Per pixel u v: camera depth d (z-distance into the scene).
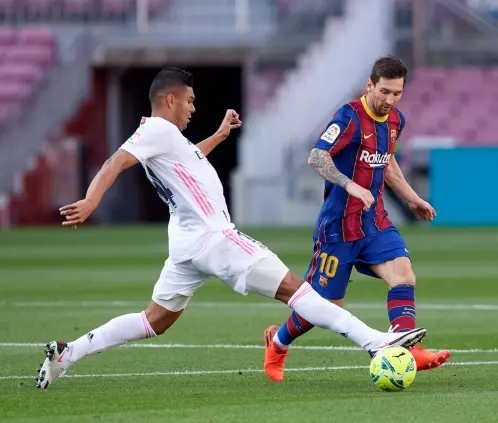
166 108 21.67
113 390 21.64
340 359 26.47
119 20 116.19
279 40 108.31
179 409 19.00
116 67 110.31
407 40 104.31
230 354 27.55
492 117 102.75
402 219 93.69
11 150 106.50
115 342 22.16
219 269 21.23
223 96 123.19
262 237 77.38
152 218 119.12
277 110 99.88
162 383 22.66
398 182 24.83
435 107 103.31
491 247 68.56
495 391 20.95
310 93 100.31
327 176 22.45
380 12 102.56
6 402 20.09
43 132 108.31
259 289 21.38
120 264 58.66
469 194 90.25
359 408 18.81
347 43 101.88
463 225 90.50
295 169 95.88
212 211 21.36
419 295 42.91
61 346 21.89
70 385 22.44
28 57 113.44
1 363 26.19
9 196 102.31
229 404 19.56
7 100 109.69
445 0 106.69
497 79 105.25
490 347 28.42
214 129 124.12
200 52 108.38
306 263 55.97
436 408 18.70
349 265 23.52
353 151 23.27
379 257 23.16
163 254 65.25
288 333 22.66
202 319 35.78
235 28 111.94
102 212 107.12
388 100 22.78
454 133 102.12
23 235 86.38
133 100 116.31
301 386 22.09
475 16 106.69
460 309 38.00
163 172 21.41
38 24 117.50
